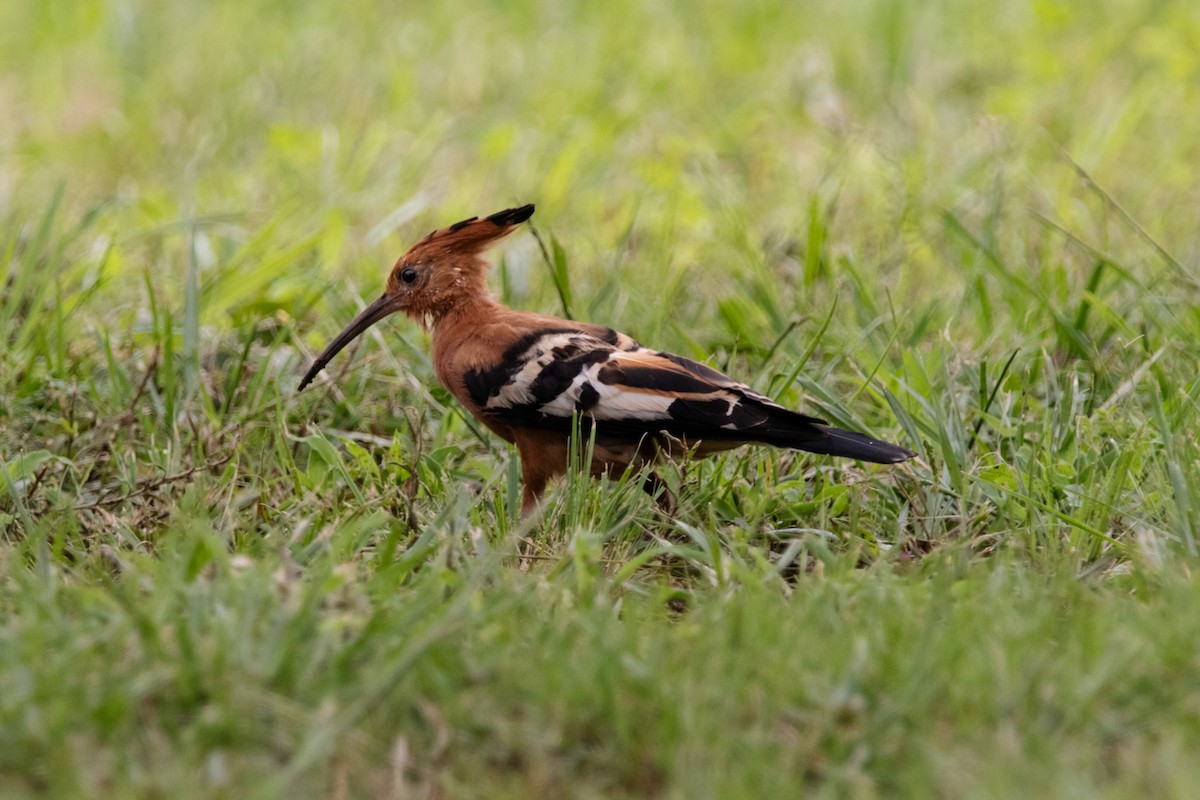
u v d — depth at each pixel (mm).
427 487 10039
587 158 17375
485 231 10750
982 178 15914
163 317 12383
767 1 23203
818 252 13195
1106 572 8695
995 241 13727
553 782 6492
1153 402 9891
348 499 9992
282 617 7047
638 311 12742
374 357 11859
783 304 13086
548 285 13625
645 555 8406
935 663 6891
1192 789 6035
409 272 10805
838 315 12703
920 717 6621
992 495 9492
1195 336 11492
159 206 15508
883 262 14070
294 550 8414
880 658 7031
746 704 6820
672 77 20312
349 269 14398
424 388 11367
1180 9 21125
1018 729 6609
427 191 16375
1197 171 16891
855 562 8695
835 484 10125
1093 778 6414
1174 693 6730
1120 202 15812
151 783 6238
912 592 7891
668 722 6516
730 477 10211
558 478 10344
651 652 7027
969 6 22594
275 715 6613
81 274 13109
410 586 8266
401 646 7004
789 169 16797
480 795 6410
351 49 21672
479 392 10242
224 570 7703
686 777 6293
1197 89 18891
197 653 6957
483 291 10797
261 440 10875
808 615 7477
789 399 11203
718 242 14680
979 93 19625
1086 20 21922
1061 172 16391
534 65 20969
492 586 8164
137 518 9562
